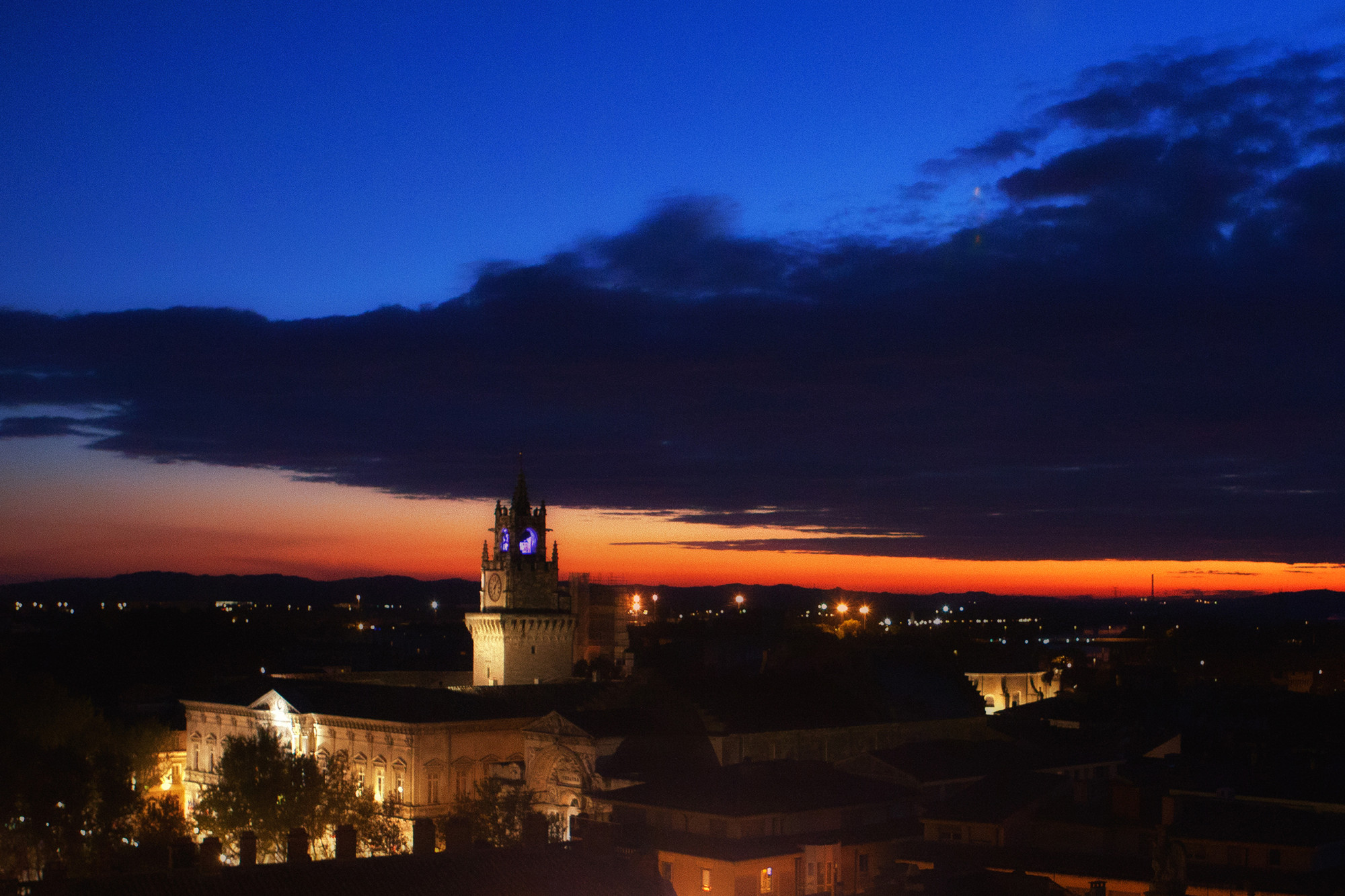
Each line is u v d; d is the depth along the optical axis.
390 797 166.50
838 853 122.19
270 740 153.25
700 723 150.25
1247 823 104.50
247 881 72.00
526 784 153.50
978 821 112.81
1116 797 110.25
